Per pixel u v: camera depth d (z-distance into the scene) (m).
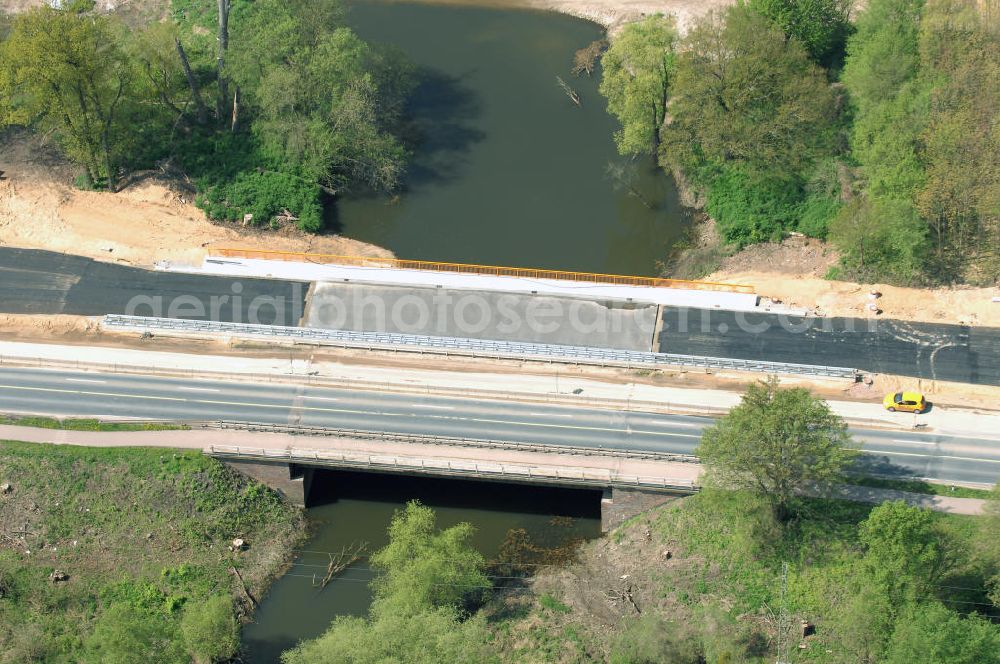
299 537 129.25
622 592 121.56
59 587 122.88
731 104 159.62
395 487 133.50
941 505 125.56
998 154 146.12
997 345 142.50
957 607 114.00
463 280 152.00
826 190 156.75
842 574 117.94
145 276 152.25
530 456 130.12
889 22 160.25
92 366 140.88
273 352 143.25
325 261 156.00
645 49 161.12
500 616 120.56
